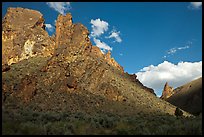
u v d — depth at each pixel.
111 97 75.00
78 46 99.56
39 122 25.84
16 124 19.80
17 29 111.00
